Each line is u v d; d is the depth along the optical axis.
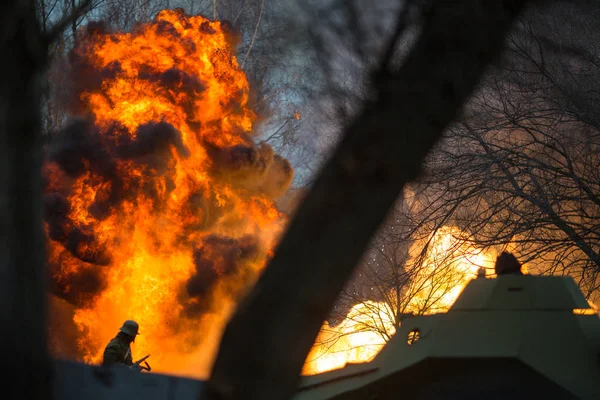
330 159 2.13
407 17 2.21
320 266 2.05
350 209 2.07
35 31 2.22
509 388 2.85
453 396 2.88
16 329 2.15
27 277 2.17
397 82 2.13
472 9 2.11
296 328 2.05
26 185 2.18
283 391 2.06
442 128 2.13
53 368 2.26
